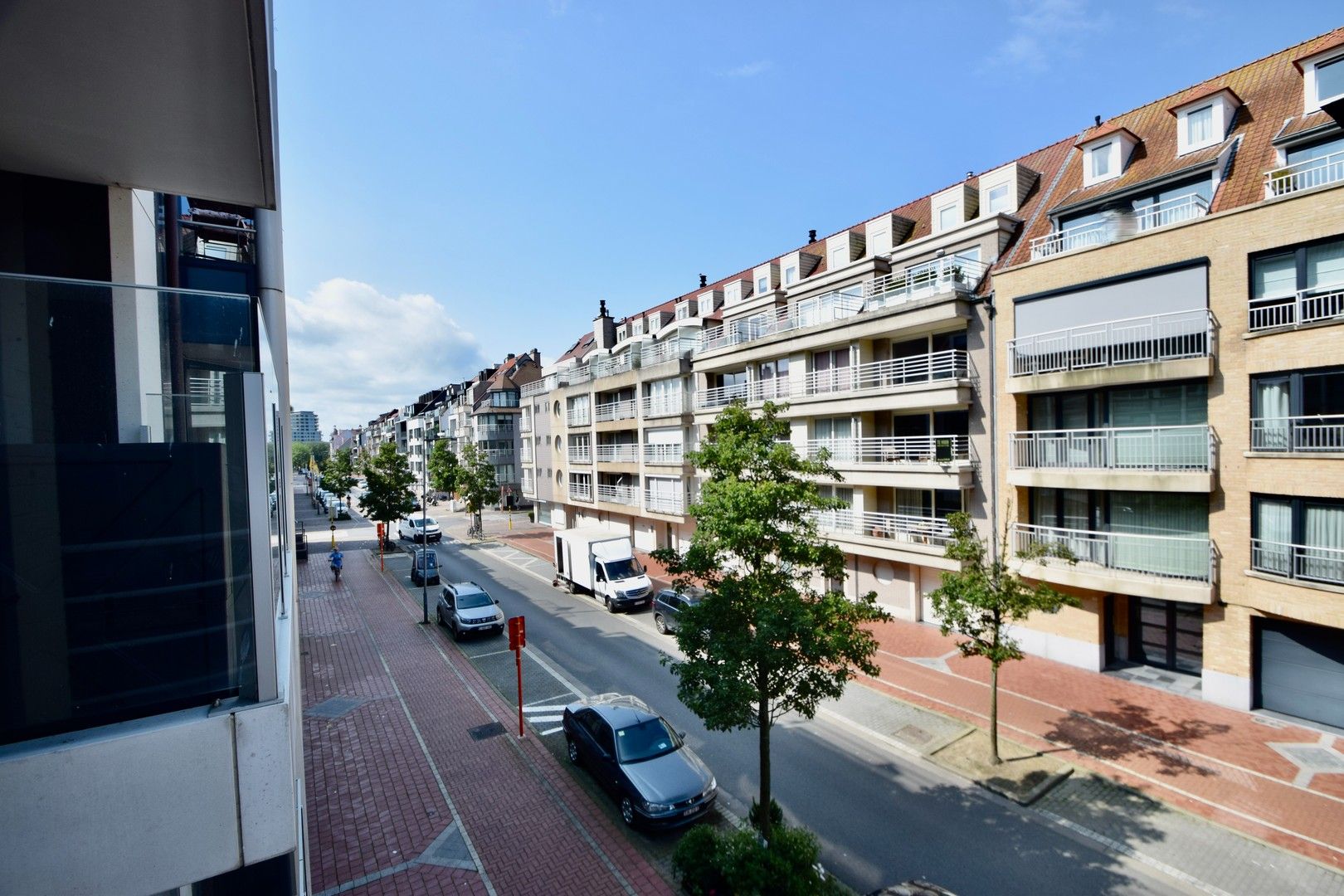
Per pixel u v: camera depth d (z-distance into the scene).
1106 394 15.39
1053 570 15.55
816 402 22.00
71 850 2.80
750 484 9.77
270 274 8.88
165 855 2.96
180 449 3.08
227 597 3.18
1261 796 10.48
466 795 11.10
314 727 13.91
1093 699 14.21
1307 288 12.19
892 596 20.81
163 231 7.92
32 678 2.82
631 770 10.40
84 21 3.28
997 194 19.70
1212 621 13.81
